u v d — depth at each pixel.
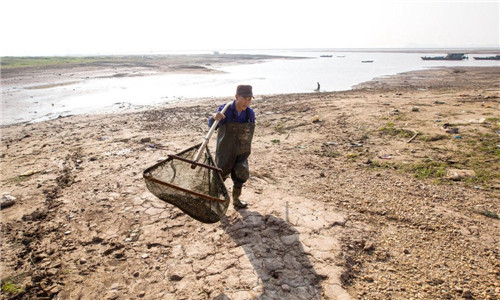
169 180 3.40
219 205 3.18
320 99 14.89
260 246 3.47
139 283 3.03
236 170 3.95
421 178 5.28
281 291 2.86
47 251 3.52
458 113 9.50
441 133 7.56
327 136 8.05
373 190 4.87
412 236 3.67
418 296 2.80
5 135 9.51
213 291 2.88
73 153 6.97
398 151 6.63
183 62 61.62
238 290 2.88
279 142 7.63
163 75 34.38
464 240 3.55
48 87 23.30
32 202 4.62
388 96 14.41
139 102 16.78
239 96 3.54
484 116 8.96
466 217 4.03
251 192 4.76
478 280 2.97
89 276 3.14
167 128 9.64
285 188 4.94
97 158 6.50
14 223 4.07
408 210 4.23
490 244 3.48
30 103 16.44
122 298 2.86
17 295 2.88
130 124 10.37
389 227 3.86
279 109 12.46
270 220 3.92
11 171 5.97
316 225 3.84
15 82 25.88
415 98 13.10
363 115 9.99
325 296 2.81
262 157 6.46
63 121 11.56
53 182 5.33
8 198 4.57
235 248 3.46
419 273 3.09
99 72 36.50
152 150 6.95
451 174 5.34
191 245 3.55
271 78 30.81
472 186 4.93
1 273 3.17
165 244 3.58
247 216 4.05
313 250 3.38
